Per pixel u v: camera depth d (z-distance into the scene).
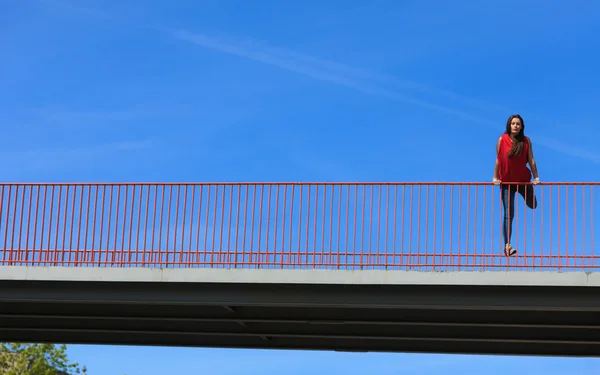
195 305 20.81
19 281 19.64
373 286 18.83
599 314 20.53
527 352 23.84
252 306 20.77
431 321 21.28
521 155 18.84
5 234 19.72
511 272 18.23
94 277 19.23
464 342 23.78
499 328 22.38
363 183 19.16
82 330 23.56
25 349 54.34
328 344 24.44
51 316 22.06
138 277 19.16
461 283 18.28
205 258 19.17
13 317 22.77
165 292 19.45
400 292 18.84
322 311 21.45
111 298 19.55
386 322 21.28
